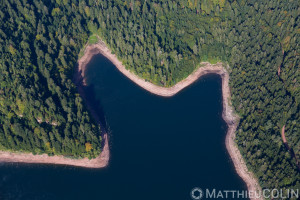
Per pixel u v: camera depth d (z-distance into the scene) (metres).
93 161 169.25
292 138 159.62
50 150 169.50
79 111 175.62
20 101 172.88
